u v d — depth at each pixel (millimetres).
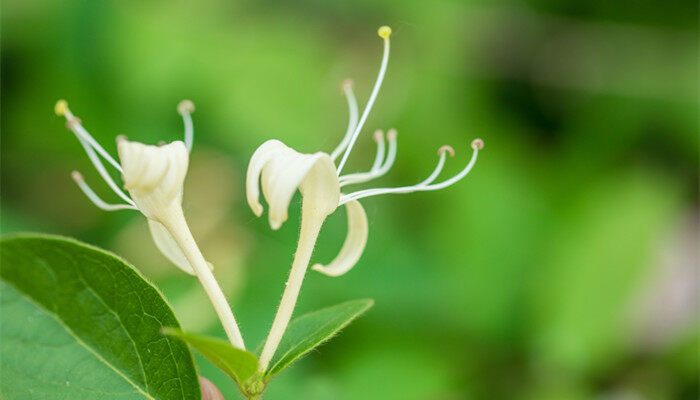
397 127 455
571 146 471
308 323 251
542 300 392
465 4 481
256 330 354
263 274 380
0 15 426
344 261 255
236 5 449
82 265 236
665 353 401
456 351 376
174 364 242
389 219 417
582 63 485
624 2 494
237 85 427
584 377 387
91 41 428
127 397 240
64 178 445
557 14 490
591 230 407
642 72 482
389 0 478
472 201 412
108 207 252
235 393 322
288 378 331
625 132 474
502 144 445
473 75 469
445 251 399
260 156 235
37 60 430
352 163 458
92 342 239
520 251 400
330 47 473
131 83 426
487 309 385
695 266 437
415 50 475
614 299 392
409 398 352
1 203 398
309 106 430
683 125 475
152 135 427
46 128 435
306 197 243
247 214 424
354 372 355
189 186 447
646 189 417
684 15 493
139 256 417
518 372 384
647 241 400
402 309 375
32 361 237
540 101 482
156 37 429
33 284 235
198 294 373
